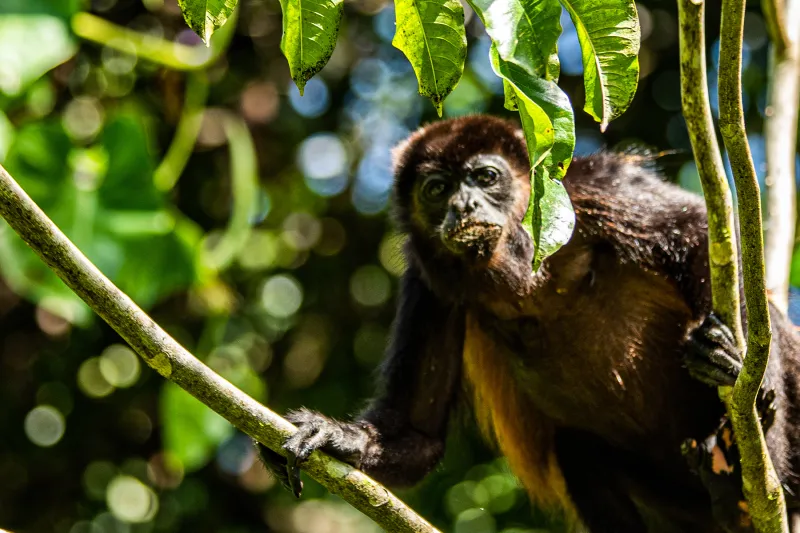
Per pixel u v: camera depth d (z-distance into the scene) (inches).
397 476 360.5
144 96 630.5
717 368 296.4
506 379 410.6
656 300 377.1
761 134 636.7
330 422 327.9
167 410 481.1
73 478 673.0
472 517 661.3
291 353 681.6
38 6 447.2
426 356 390.3
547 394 391.5
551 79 197.3
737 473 319.3
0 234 453.1
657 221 368.8
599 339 378.9
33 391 668.1
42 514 668.1
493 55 188.7
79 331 665.0
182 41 606.2
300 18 211.0
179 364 239.5
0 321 657.6
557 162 191.9
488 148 386.0
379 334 678.5
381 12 655.8
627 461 398.0
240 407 247.0
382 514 266.4
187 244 479.5
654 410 384.5
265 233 658.2
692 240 360.2
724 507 324.2
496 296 377.7
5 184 216.2
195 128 536.7
